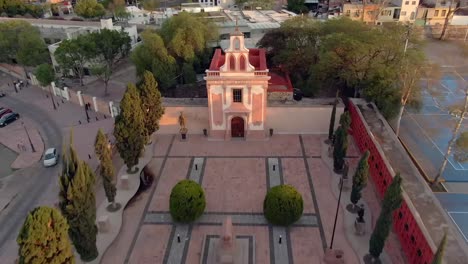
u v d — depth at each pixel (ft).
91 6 356.79
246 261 104.42
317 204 125.80
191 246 110.83
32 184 148.97
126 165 145.07
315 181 137.49
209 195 131.34
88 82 244.63
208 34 213.66
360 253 105.70
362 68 157.07
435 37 315.17
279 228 116.06
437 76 154.20
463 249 91.20
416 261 97.40
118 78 249.55
